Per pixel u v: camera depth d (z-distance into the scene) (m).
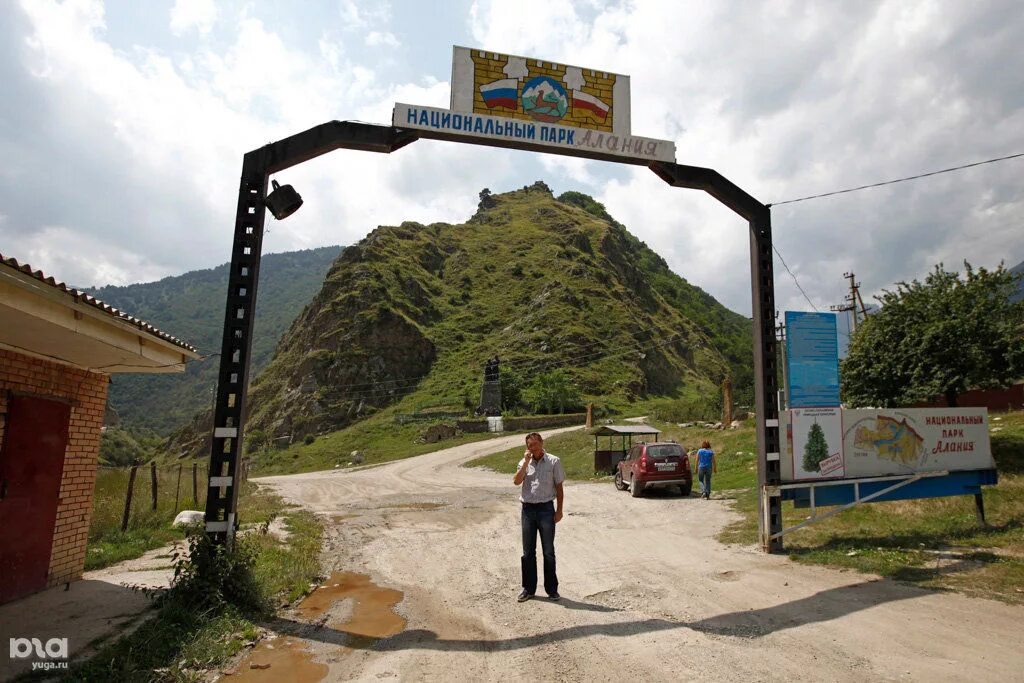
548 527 6.98
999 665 4.47
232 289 7.24
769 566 8.14
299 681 4.64
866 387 15.32
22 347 6.46
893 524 10.02
